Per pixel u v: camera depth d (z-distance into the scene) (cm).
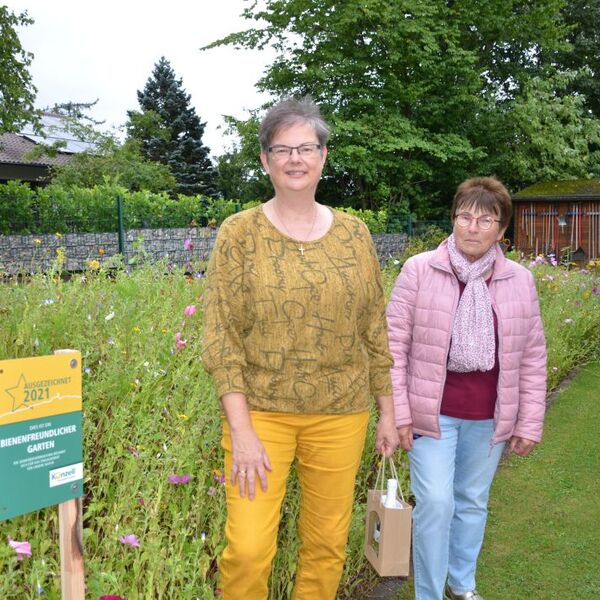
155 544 218
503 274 261
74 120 2997
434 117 2177
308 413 211
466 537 283
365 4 1981
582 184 1773
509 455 474
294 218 212
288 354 205
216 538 245
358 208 2341
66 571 187
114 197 1314
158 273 484
